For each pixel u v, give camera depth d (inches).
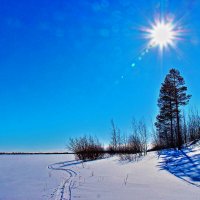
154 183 384.5
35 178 534.6
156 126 1774.1
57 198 301.3
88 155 1210.0
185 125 1652.3
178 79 1499.8
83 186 373.7
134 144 1152.2
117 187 358.3
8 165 948.0
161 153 1055.0
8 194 361.7
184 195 294.5
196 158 670.5
